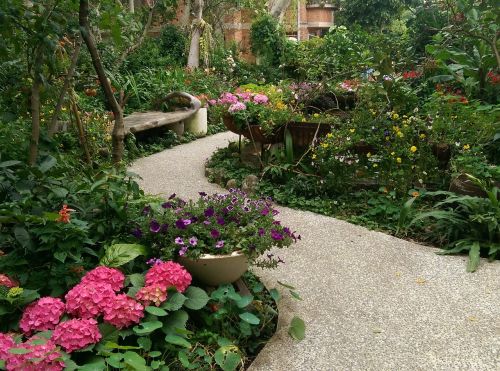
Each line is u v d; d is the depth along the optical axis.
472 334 2.28
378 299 2.61
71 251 2.16
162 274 2.06
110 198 2.51
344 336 2.25
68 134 4.70
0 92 2.89
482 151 4.29
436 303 2.57
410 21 8.34
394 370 2.01
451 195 3.50
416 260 3.12
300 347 2.15
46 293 2.12
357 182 4.35
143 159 6.01
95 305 1.88
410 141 4.23
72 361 1.68
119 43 3.24
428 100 5.80
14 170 2.62
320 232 3.59
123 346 1.76
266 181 4.66
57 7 2.90
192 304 2.09
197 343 2.04
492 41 5.05
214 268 2.30
